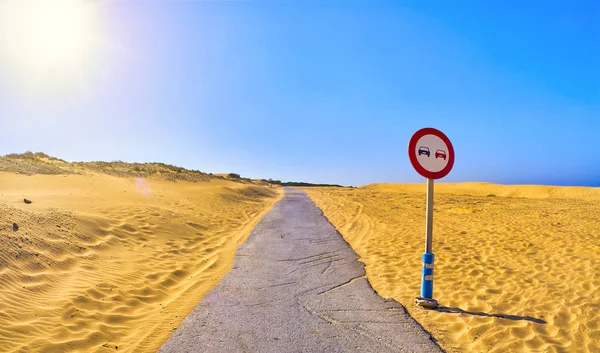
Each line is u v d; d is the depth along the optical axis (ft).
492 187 191.42
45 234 23.07
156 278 21.75
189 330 14.61
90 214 31.55
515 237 34.78
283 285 20.74
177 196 62.39
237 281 21.57
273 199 102.68
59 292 17.30
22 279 17.26
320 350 12.88
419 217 53.78
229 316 16.06
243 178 223.30
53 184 51.29
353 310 16.81
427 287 17.56
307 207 70.74
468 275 22.90
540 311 16.31
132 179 80.23
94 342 13.62
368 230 41.75
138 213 37.37
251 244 32.91
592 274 21.88
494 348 13.15
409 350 12.96
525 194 163.22
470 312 16.62
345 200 91.20
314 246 32.04
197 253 29.19
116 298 17.92
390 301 18.07
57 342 13.10
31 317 14.44
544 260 25.94
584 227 40.96
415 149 17.38
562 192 154.40
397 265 25.40
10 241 19.94
